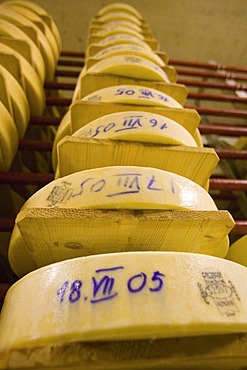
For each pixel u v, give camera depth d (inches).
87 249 19.5
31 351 12.8
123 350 12.9
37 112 49.2
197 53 113.1
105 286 14.2
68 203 18.5
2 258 36.1
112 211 17.7
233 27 108.1
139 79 37.1
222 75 79.2
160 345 13.1
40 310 14.1
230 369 15.1
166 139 24.0
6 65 40.8
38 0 99.4
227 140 77.9
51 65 61.2
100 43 48.7
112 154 23.8
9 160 36.4
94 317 13.1
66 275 15.2
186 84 72.3
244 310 13.9
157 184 19.2
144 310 13.2
